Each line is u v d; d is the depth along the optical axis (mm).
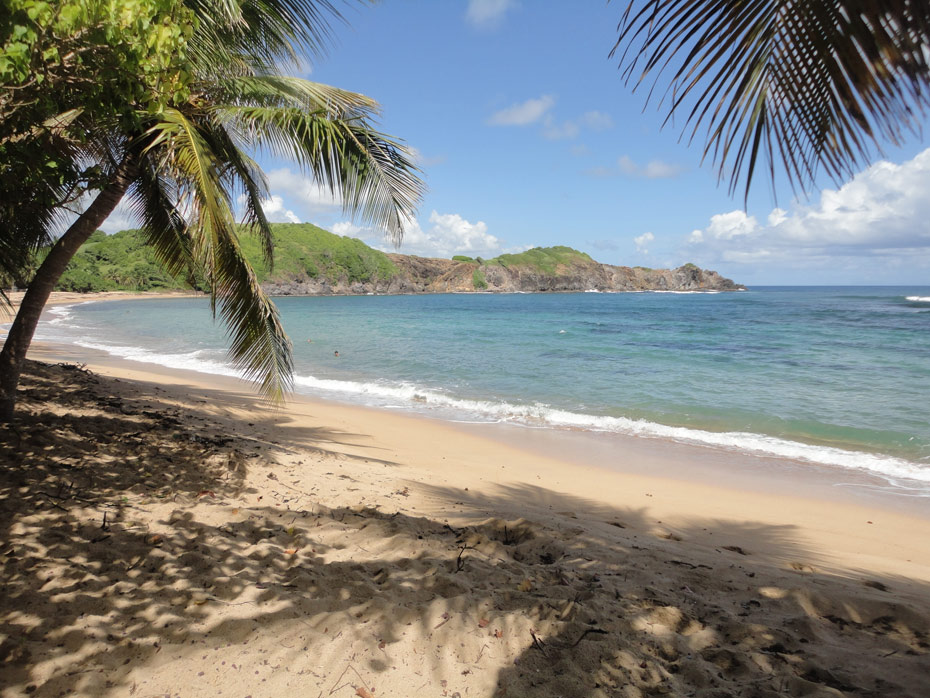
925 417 11141
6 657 2295
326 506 4570
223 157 5832
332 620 2674
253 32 5426
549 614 2762
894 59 1252
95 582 2938
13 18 2494
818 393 13766
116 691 2166
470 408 12047
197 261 5699
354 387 14531
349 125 5906
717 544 4930
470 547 3812
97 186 3729
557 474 7496
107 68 2877
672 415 11516
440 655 2439
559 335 31422
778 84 1438
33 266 7078
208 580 3055
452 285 171250
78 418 6188
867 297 104125
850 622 2902
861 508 6359
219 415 9094
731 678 2281
